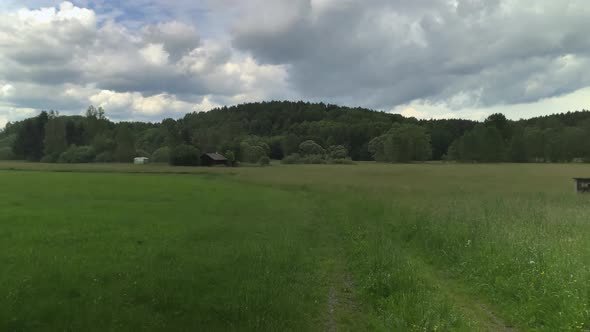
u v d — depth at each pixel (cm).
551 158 12794
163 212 2484
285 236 1736
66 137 16325
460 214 1866
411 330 781
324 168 9412
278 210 2736
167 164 11644
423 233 1620
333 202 3225
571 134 12525
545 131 13288
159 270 1162
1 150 16200
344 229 1967
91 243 1537
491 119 14700
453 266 1238
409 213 2094
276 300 921
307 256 1421
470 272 1142
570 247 1157
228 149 13025
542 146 12775
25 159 15712
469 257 1217
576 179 3631
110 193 3722
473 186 4275
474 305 946
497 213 1872
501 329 812
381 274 1077
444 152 15762
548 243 1191
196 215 2383
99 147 14538
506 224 1535
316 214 2631
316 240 1761
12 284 998
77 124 17775
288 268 1227
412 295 931
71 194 3562
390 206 2481
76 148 14462
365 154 16200
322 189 4356
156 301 917
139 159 12838
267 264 1248
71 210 2484
